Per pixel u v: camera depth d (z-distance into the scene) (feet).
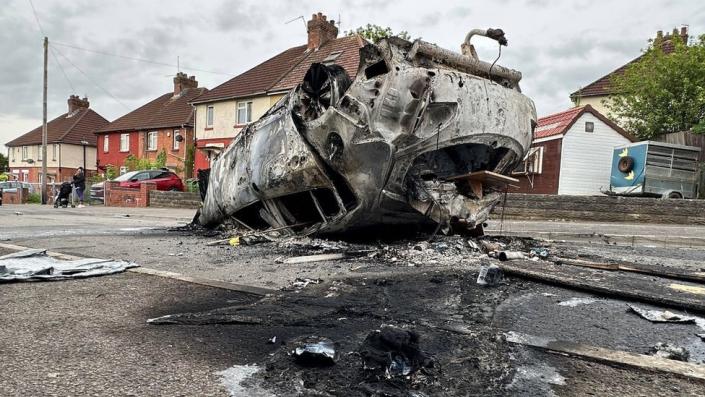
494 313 10.04
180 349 7.79
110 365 7.09
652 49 70.85
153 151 121.39
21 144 168.04
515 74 19.07
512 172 19.99
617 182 53.11
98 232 27.14
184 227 29.01
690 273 14.08
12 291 11.64
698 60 65.41
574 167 56.08
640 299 11.10
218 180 24.50
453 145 16.33
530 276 13.33
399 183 16.38
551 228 33.19
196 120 99.30
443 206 17.37
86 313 9.79
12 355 7.40
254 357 7.48
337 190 17.99
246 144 22.11
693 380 6.82
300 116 18.37
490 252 17.33
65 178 148.36
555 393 6.40
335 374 6.79
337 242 19.61
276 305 10.43
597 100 89.25
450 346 7.98
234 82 96.12
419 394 6.20
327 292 11.68
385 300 10.94
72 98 167.02
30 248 19.54
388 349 7.18
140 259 17.16
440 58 17.01
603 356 7.60
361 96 16.03
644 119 69.36
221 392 6.27
